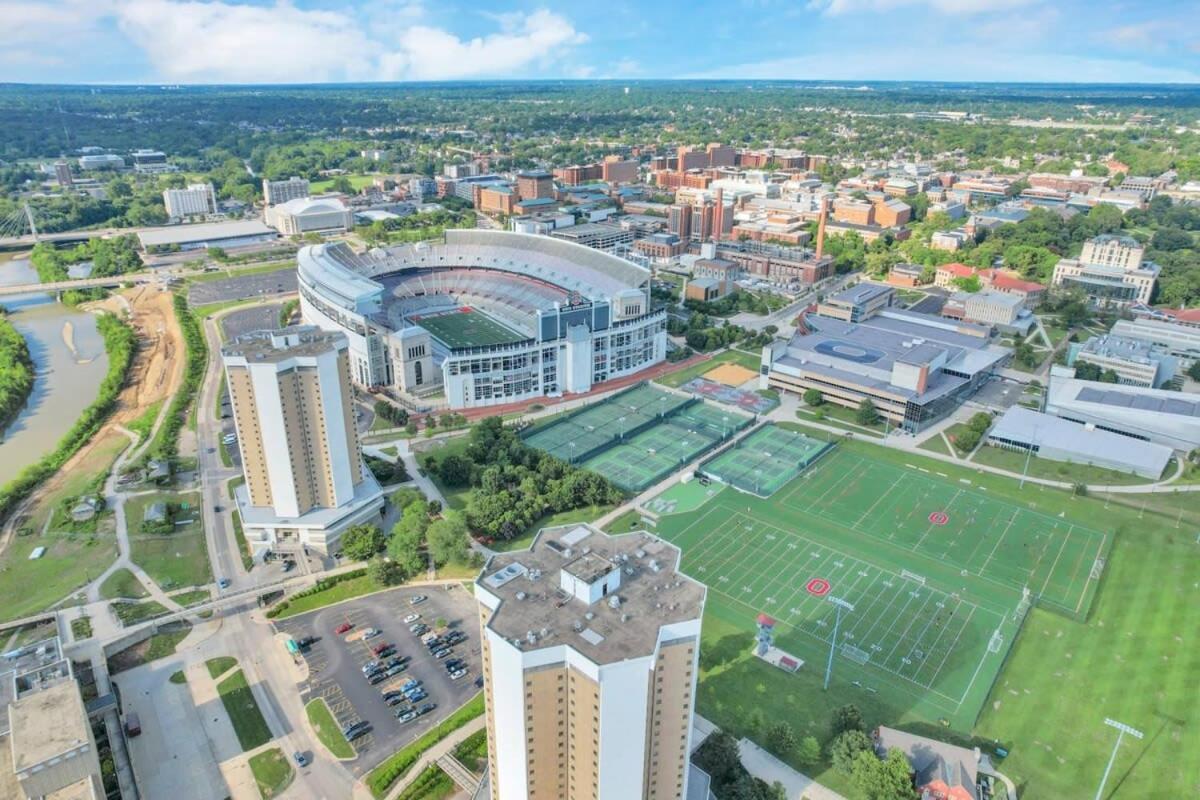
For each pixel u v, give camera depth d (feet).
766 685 620.49
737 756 537.65
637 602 450.30
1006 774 542.57
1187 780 539.70
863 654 655.76
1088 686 624.18
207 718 591.78
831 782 539.70
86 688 603.26
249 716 593.01
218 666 643.45
